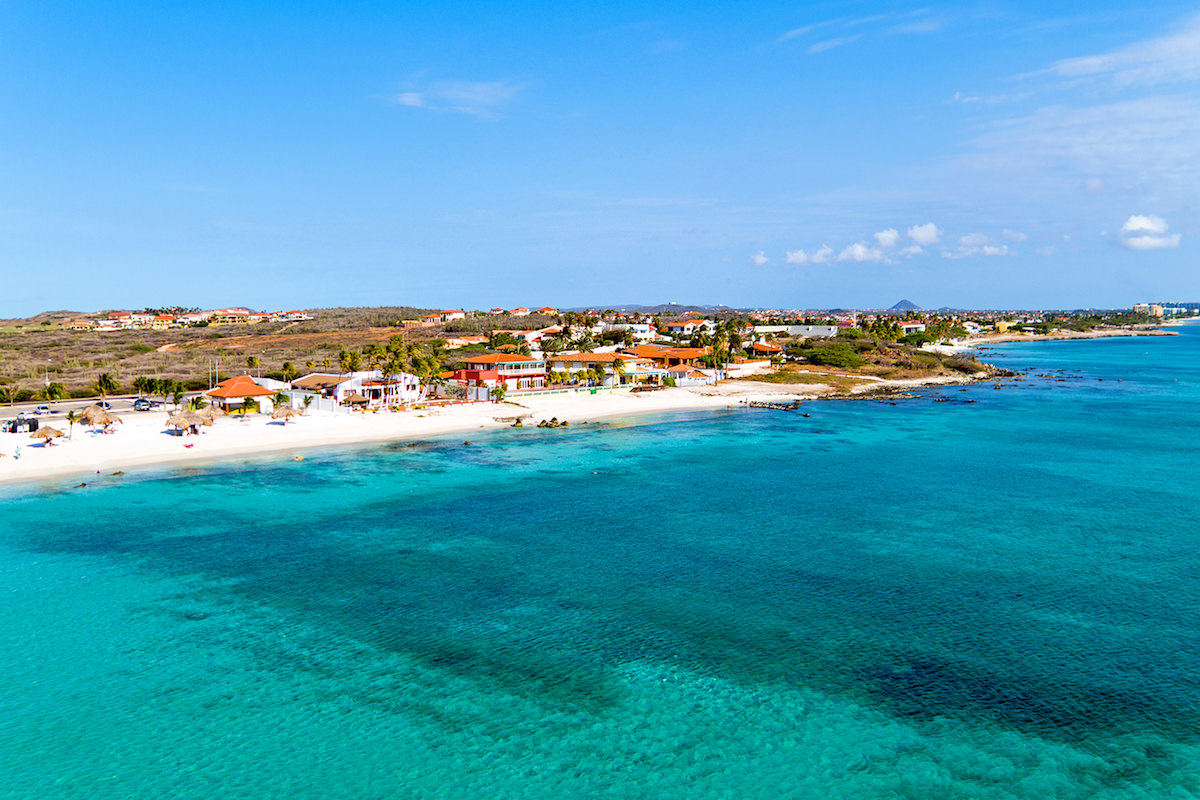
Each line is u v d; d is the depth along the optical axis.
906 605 43.66
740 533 57.81
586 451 92.75
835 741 31.03
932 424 116.12
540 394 143.00
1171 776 28.69
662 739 31.23
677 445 97.19
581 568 50.06
